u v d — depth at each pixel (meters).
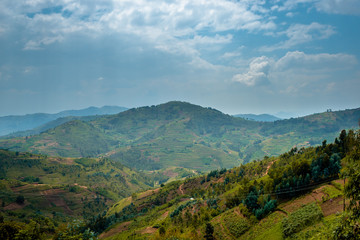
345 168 27.11
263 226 88.94
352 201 24.41
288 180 103.44
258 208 102.75
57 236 30.98
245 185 127.50
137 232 141.38
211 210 125.81
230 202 123.88
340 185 86.00
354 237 22.48
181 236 99.25
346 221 23.86
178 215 140.12
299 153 161.75
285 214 88.25
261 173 163.75
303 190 97.81
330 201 79.12
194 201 160.50
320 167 102.12
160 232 112.50
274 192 106.56
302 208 83.19
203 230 106.50
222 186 168.62
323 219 70.06
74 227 31.66
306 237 66.06
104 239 153.50
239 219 103.75
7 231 32.78
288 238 72.25
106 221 192.88
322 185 93.62
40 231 33.00
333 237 24.97
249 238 87.75
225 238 96.25
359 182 24.02
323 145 134.38
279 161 158.88
